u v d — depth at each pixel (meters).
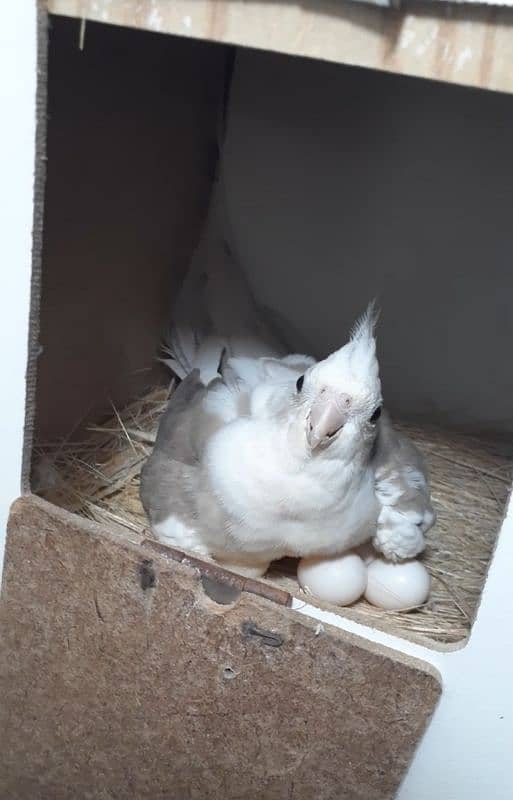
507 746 0.19
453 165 0.30
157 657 0.20
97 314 0.28
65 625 0.21
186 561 0.19
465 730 0.19
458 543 0.27
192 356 0.30
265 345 0.31
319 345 0.34
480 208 0.30
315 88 0.31
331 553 0.23
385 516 0.23
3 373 0.19
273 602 0.19
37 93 0.17
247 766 0.20
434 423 0.34
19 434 0.20
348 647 0.18
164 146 0.29
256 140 0.32
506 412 0.33
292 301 0.34
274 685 0.19
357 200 0.32
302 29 0.15
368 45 0.15
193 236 0.33
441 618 0.23
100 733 0.21
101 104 0.25
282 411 0.21
